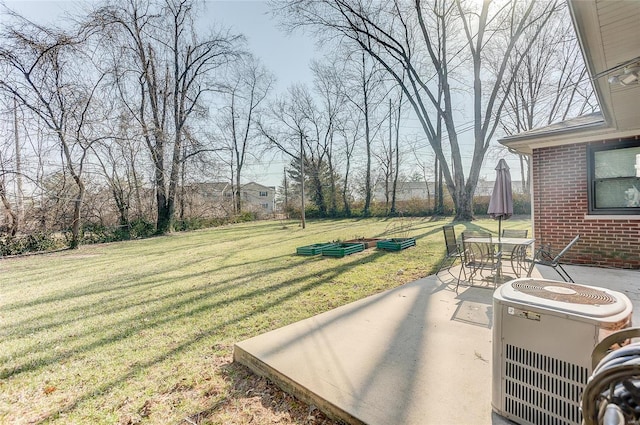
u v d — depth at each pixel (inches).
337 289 203.8
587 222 236.5
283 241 497.7
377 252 353.1
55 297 220.1
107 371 111.5
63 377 108.8
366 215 1047.6
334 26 632.4
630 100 162.4
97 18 551.8
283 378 94.4
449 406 78.2
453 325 131.5
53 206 546.9
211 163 823.1
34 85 495.8
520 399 71.0
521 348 70.9
